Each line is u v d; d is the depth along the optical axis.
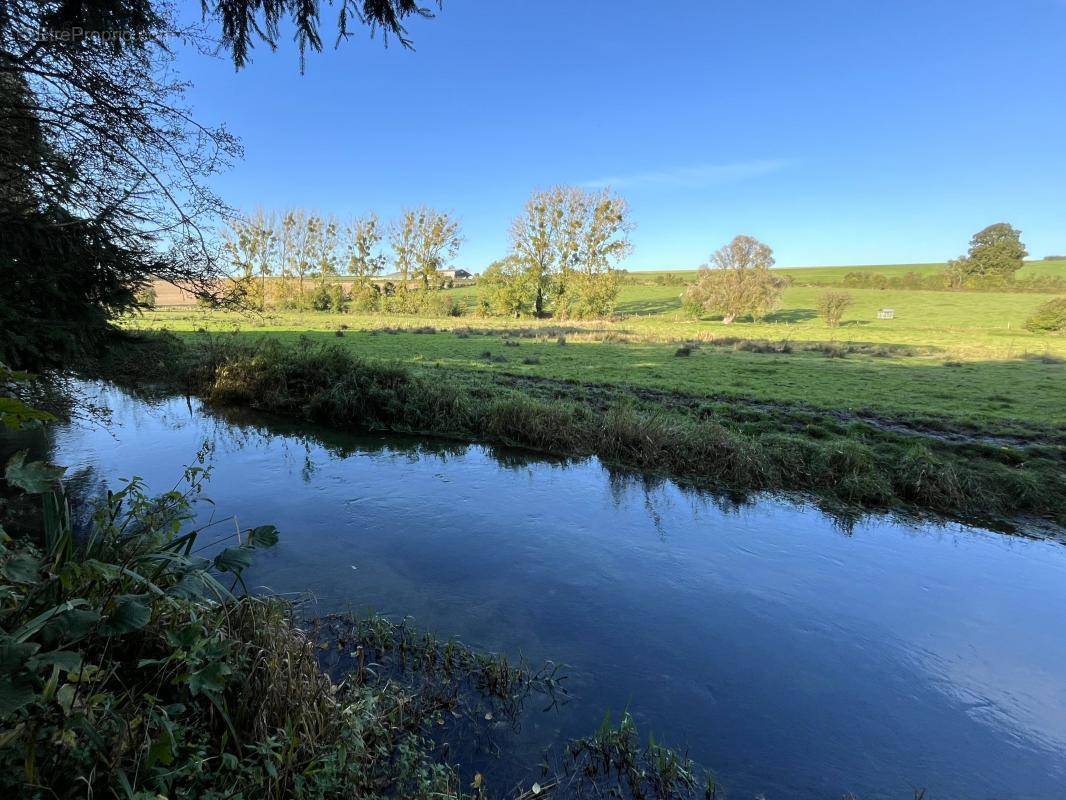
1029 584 5.26
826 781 2.90
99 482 6.67
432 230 51.00
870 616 4.63
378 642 3.71
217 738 2.20
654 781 2.77
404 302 49.53
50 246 4.47
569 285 46.81
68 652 1.41
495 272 48.22
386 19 3.55
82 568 1.75
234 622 2.81
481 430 10.40
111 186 4.77
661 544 5.92
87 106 4.41
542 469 8.54
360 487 7.26
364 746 2.49
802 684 3.70
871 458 8.05
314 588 4.54
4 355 4.23
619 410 10.12
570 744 2.99
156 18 3.94
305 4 3.50
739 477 8.00
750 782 2.86
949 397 13.71
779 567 5.49
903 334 32.59
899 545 6.12
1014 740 3.27
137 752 1.72
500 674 3.46
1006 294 62.91
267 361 12.52
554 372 16.61
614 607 4.59
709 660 3.92
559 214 47.00
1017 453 8.46
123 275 5.11
